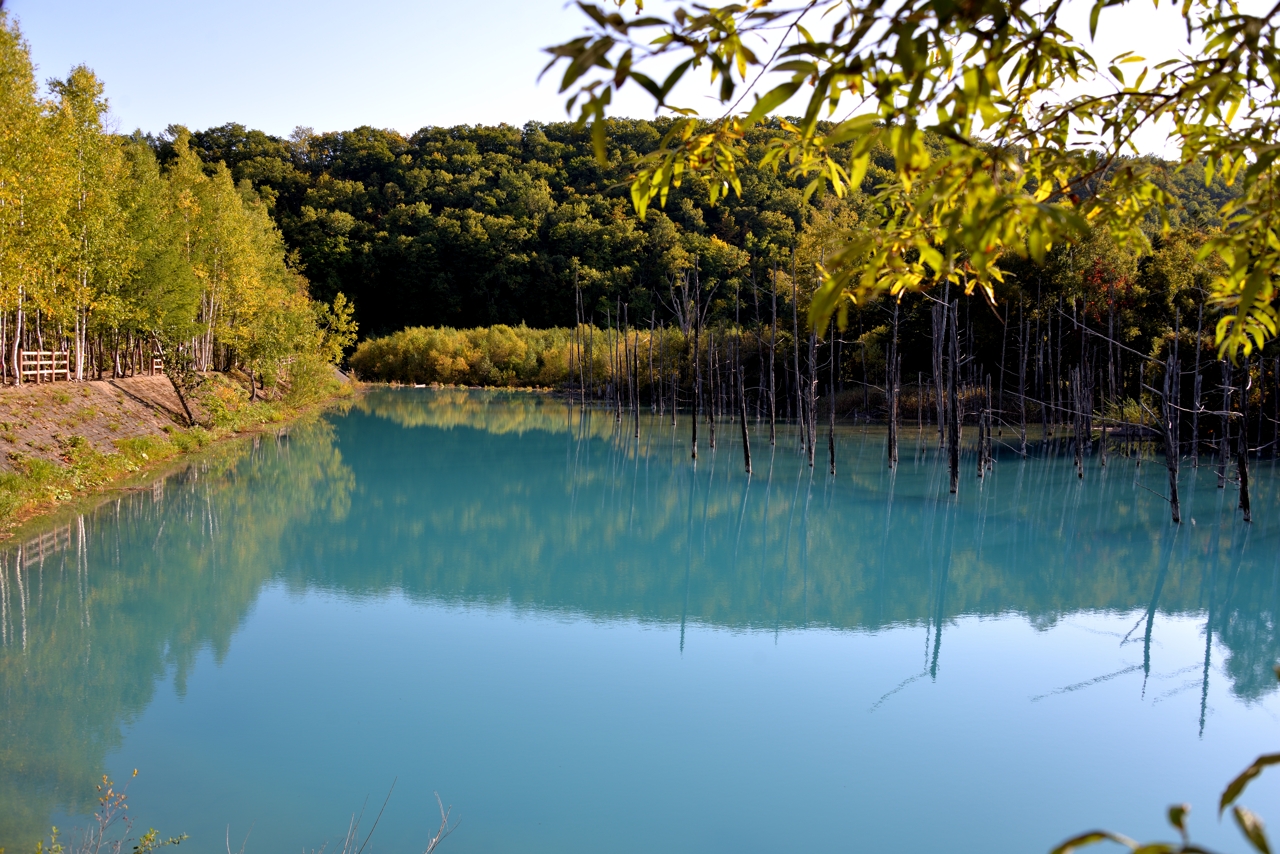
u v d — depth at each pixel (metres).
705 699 8.36
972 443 27.64
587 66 1.28
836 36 1.37
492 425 35.09
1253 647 9.96
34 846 5.56
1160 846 1.07
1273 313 1.96
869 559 14.36
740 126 2.14
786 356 35.72
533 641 10.14
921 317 33.31
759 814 6.24
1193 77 1.86
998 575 13.27
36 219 17.58
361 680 8.78
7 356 22.38
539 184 82.31
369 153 87.31
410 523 16.83
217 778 6.65
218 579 12.45
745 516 17.61
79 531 14.59
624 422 36.81
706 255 64.12
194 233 34.56
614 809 6.26
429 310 75.44
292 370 38.38
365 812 6.17
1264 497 18.05
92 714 7.79
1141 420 25.44
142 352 30.69
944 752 7.26
